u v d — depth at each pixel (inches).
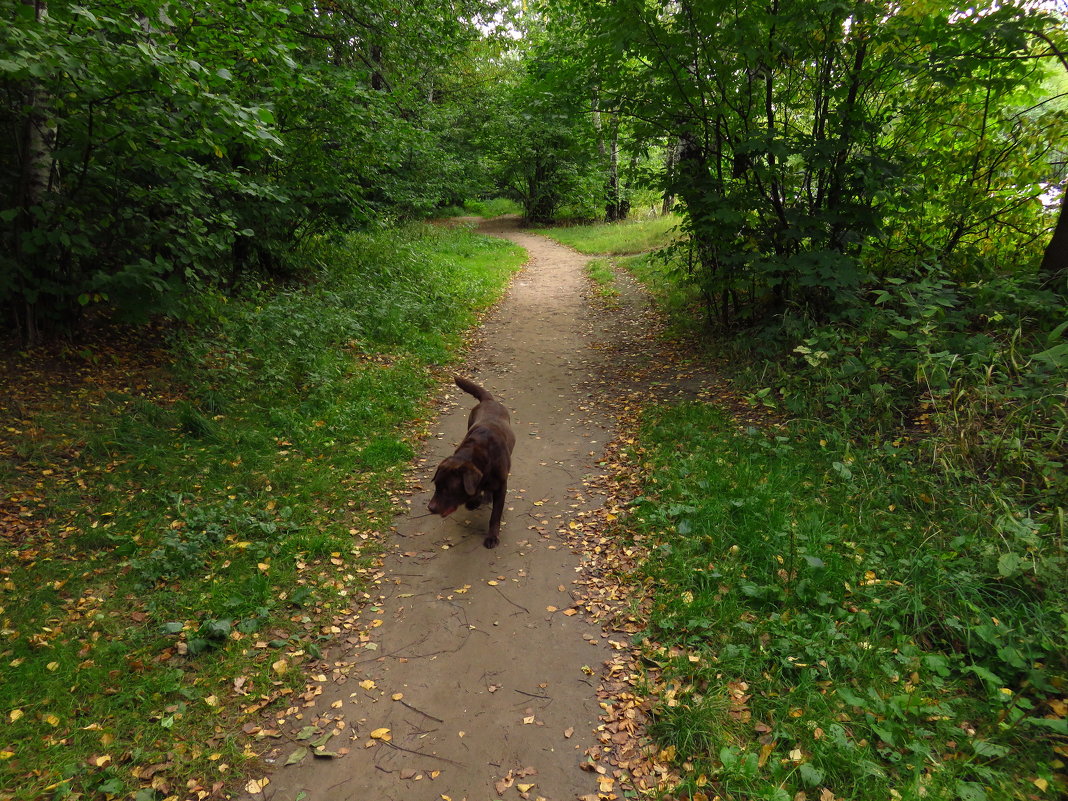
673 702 128.9
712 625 146.8
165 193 260.4
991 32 218.7
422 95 899.4
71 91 217.0
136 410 237.9
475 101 1075.3
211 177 271.7
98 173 257.4
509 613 164.1
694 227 328.2
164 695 130.8
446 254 712.4
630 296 516.1
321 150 403.2
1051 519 155.3
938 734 114.7
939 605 141.3
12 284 238.7
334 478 224.1
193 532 183.0
